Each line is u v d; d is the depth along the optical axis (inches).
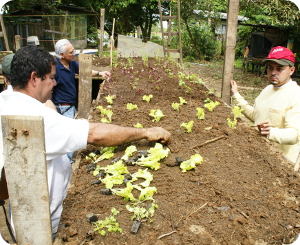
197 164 99.7
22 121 56.6
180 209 76.2
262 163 100.7
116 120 144.1
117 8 884.0
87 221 71.9
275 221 71.0
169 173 95.0
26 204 61.8
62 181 92.9
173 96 193.8
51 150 80.3
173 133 127.4
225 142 118.6
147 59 355.6
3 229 124.3
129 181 87.3
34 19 627.2
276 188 85.4
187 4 745.6
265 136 123.6
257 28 644.1
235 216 72.5
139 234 67.3
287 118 118.4
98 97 189.8
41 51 82.1
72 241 64.9
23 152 58.4
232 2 186.4
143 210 72.8
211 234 66.8
